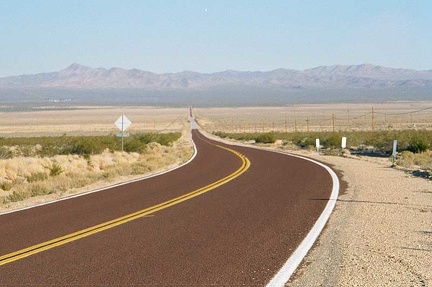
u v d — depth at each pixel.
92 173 26.36
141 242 10.56
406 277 8.18
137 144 48.69
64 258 9.32
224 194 17.83
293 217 13.30
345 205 15.16
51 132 122.81
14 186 23.17
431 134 53.09
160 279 8.02
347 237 10.95
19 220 13.35
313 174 24.34
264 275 8.21
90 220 13.10
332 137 54.09
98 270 8.53
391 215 13.50
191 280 7.96
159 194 18.00
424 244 10.33
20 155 43.34
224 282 7.86
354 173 24.75
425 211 14.06
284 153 41.69
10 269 8.64
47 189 19.72
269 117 190.25
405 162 29.86
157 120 187.88
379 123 130.62
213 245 10.27
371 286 7.72
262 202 15.91
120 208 14.98
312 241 10.55
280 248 9.99
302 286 7.71
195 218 13.27
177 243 10.46
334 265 8.84
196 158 37.72
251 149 49.62
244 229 11.84
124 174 26.16
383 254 9.57
